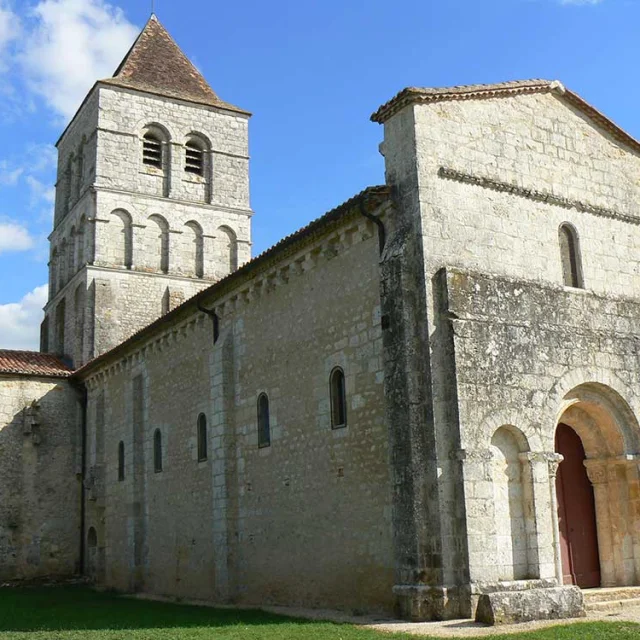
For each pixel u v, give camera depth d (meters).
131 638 13.88
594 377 18.55
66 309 38.72
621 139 21.16
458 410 16.02
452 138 17.86
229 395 22.84
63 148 43.41
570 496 19.09
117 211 38.09
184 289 38.44
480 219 17.78
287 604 19.56
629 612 15.98
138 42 42.53
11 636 14.76
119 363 30.50
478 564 15.48
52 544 32.38
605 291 19.64
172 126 40.47
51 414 33.56
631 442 19.03
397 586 15.71
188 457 24.92
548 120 19.80
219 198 40.75
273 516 20.48
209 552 23.14
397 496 16.09
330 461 18.58
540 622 14.52
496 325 17.09
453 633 13.38
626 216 20.55
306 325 19.91
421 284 16.59
